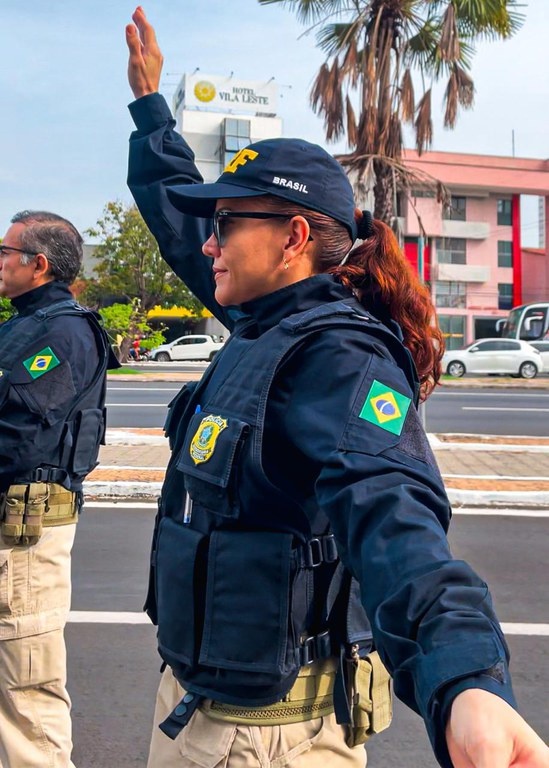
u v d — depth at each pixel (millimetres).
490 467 8859
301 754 1342
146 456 9367
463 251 42906
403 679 942
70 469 2404
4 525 2305
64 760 2352
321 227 1446
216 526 1336
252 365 1345
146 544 5668
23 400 2270
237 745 1321
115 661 3650
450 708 857
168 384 20859
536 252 44938
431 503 1105
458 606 935
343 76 16266
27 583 2322
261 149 1451
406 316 1545
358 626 1371
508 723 823
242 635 1286
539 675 3537
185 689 1384
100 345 2551
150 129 2146
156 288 39938
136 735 2988
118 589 4656
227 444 1296
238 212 1440
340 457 1143
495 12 15680
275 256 1448
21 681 2307
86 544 5645
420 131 16578
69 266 2551
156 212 2059
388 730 3109
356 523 1079
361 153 16312
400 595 958
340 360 1248
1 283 2520
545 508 7070
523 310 30906
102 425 2578
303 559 1295
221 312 1960
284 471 1289
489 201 43031
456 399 17547
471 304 43281
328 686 1370
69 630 4016
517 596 4617
